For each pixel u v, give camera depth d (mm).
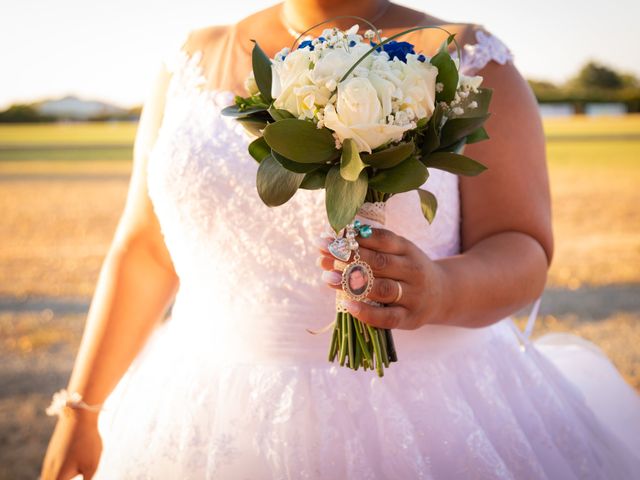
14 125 30609
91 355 1943
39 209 13102
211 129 1801
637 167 15969
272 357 1726
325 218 1691
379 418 1651
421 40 1835
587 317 6691
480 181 1759
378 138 1338
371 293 1438
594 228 10648
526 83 1842
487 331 1863
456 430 1669
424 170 1369
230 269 1755
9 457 4266
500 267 1650
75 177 16969
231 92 1852
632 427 2053
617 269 8445
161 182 1805
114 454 1811
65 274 8953
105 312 1967
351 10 1903
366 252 1434
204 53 1971
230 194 1733
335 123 1327
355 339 1499
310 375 1700
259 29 1969
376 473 1634
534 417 1790
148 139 2016
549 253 1803
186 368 1806
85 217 12422
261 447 1644
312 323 1714
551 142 21062
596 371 2240
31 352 6199
